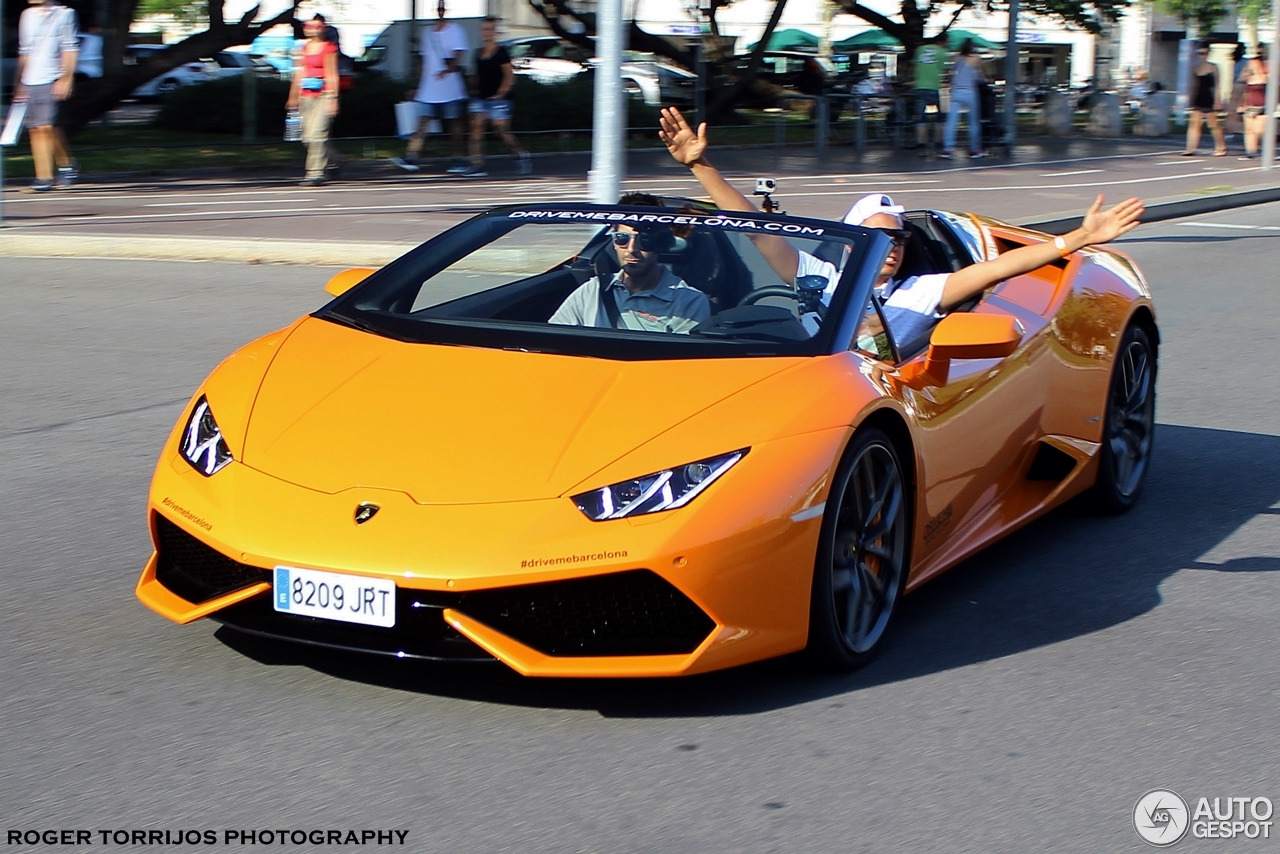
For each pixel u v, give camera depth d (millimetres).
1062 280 5863
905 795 3383
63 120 21734
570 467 3678
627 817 3225
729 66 31203
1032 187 18719
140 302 10172
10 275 11320
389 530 3557
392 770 3416
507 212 5203
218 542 3668
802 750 3604
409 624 3568
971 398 4793
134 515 5520
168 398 7430
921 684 4070
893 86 29234
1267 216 17609
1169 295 11625
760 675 4078
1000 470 5102
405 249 11883
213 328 9273
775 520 3684
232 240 12156
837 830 3201
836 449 3885
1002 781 3475
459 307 4793
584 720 3729
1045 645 4430
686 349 4289
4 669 3977
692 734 3672
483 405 3949
